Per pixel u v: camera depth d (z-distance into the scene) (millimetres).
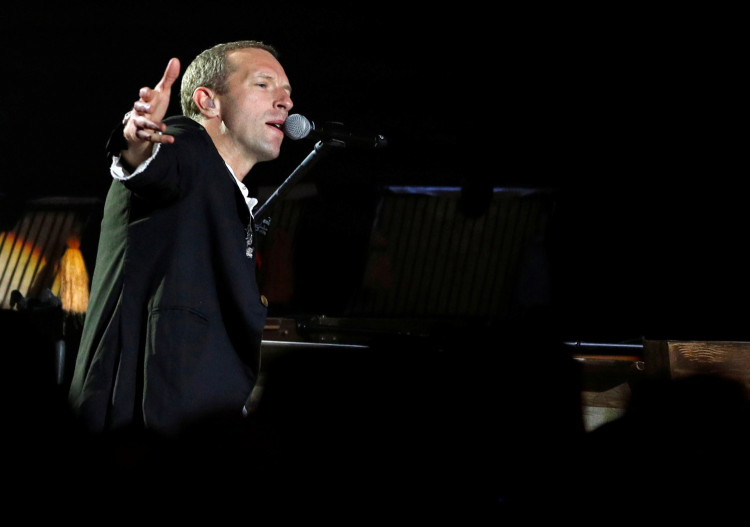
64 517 5320
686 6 22500
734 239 25484
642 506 6723
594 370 8945
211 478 6070
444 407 9414
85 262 30047
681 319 26422
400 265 28859
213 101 7699
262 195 28703
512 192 27500
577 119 25438
